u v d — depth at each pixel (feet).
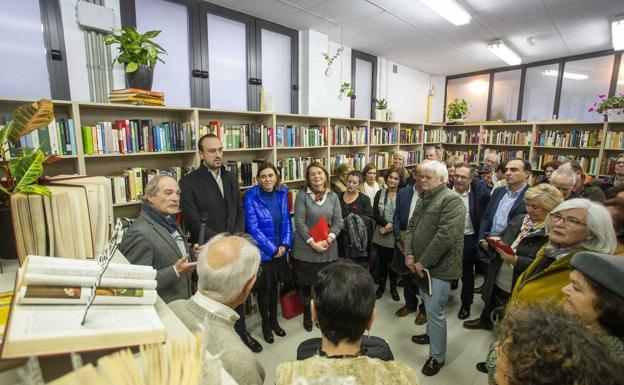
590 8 10.82
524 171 7.88
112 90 8.07
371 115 17.10
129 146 7.87
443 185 6.44
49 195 3.28
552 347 1.79
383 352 3.26
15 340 1.65
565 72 16.93
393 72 18.22
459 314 8.77
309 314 8.34
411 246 7.02
